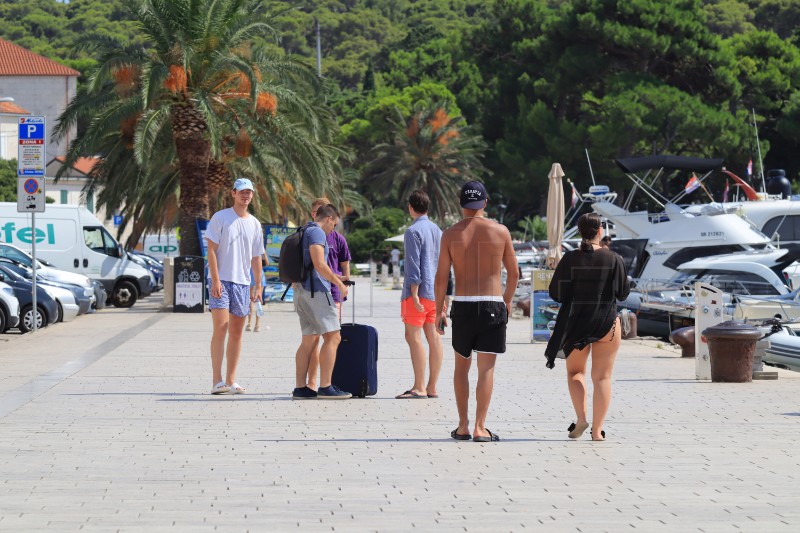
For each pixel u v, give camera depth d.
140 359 44.25
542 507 18.69
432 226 32.22
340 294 32.44
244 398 32.25
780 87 194.88
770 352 48.75
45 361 43.31
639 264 88.19
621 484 20.61
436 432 26.50
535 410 30.55
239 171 98.00
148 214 102.19
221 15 81.00
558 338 25.42
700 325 38.69
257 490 19.88
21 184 58.25
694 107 185.50
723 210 91.69
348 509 18.44
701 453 23.91
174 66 80.38
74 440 24.92
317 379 36.00
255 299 33.50
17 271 70.06
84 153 82.44
